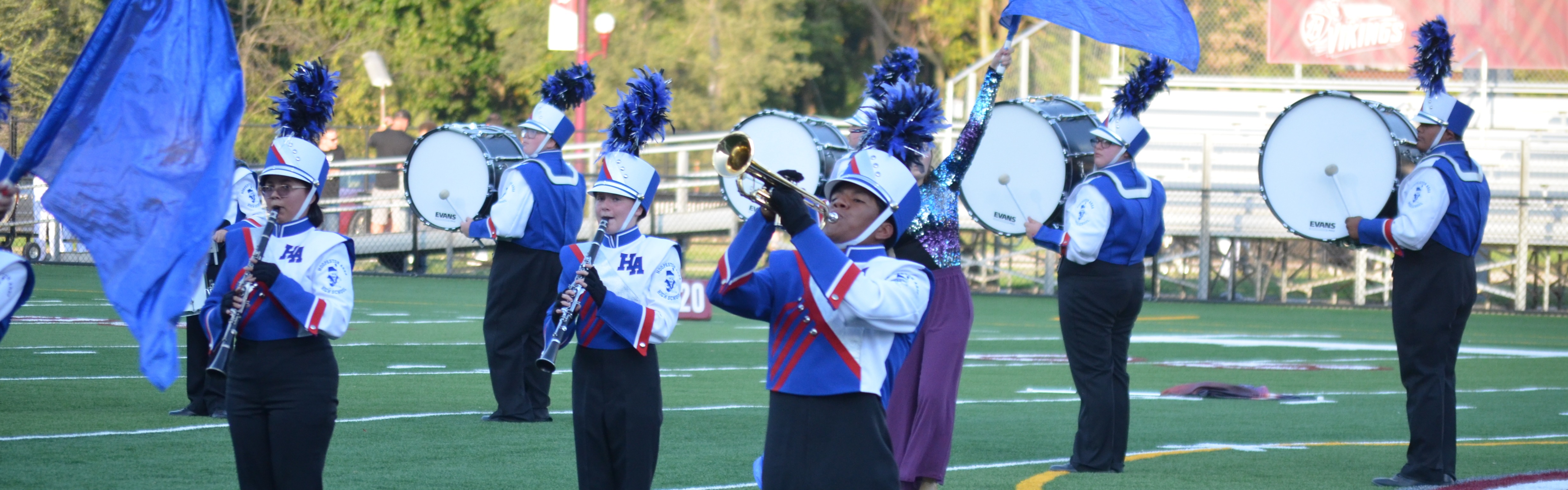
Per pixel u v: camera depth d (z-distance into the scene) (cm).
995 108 3169
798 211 1512
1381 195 2692
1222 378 4316
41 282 6725
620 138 2188
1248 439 3034
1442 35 2511
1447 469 2519
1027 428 3169
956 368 2161
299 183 1825
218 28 1716
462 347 4653
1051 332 5912
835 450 1541
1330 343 5516
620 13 12000
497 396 3097
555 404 3416
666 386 3797
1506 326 6450
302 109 1938
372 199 8131
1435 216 2395
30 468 2362
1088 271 2559
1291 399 3747
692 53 12056
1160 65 2617
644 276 2098
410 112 12575
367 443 2755
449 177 3850
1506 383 4225
